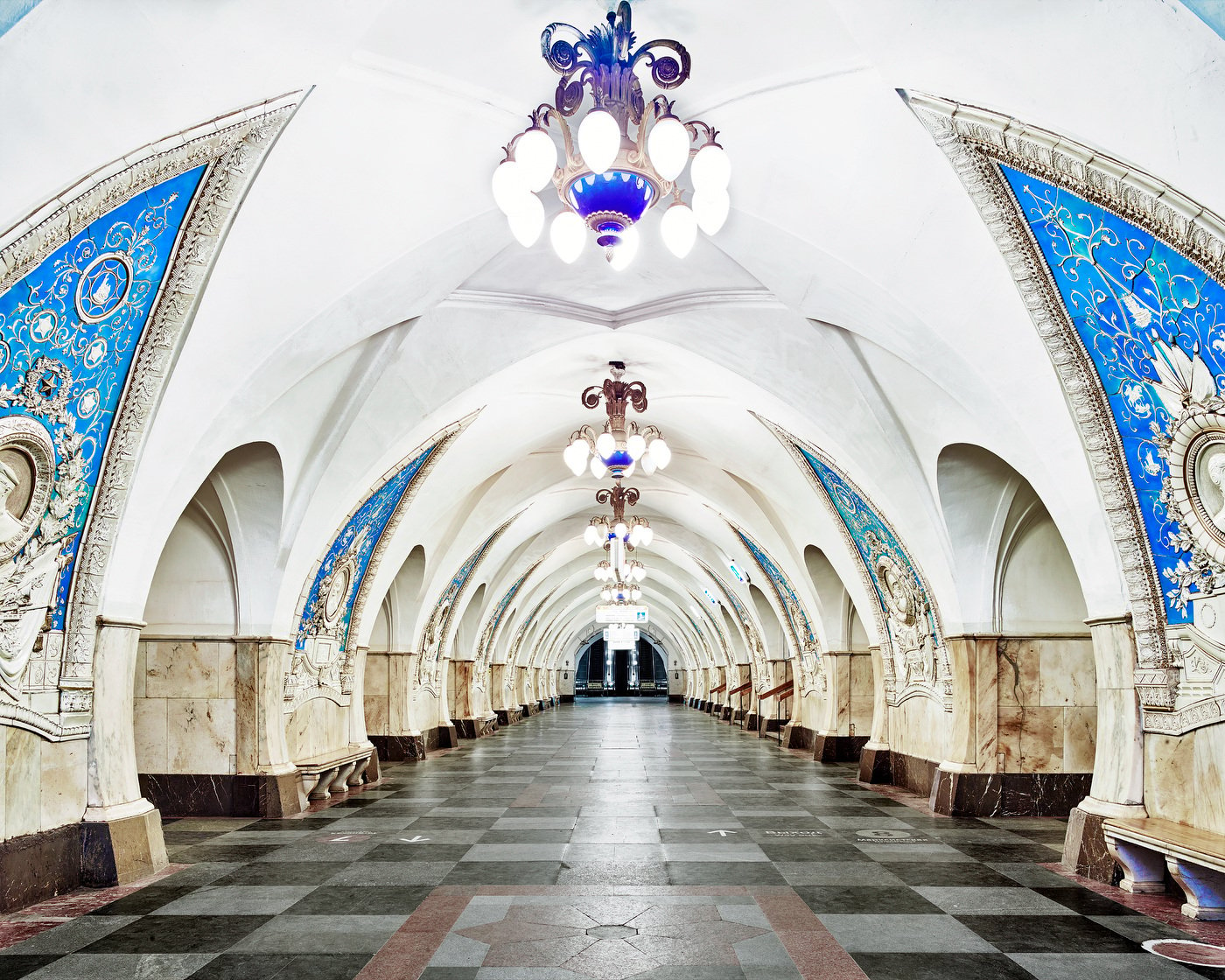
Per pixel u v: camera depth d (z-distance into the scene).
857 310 6.46
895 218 5.43
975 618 8.57
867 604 11.16
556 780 11.12
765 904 5.20
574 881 5.75
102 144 4.14
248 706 8.45
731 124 5.12
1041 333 5.27
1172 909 5.09
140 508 5.86
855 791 10.21
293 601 8.78
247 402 6.38
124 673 6.00
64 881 5.48
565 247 3.99
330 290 6.07
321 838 7.27
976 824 7.95
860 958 4.21
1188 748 5.36
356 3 4.13
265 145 4.84
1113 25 3.67
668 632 41.25
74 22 3.63
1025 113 4.30
